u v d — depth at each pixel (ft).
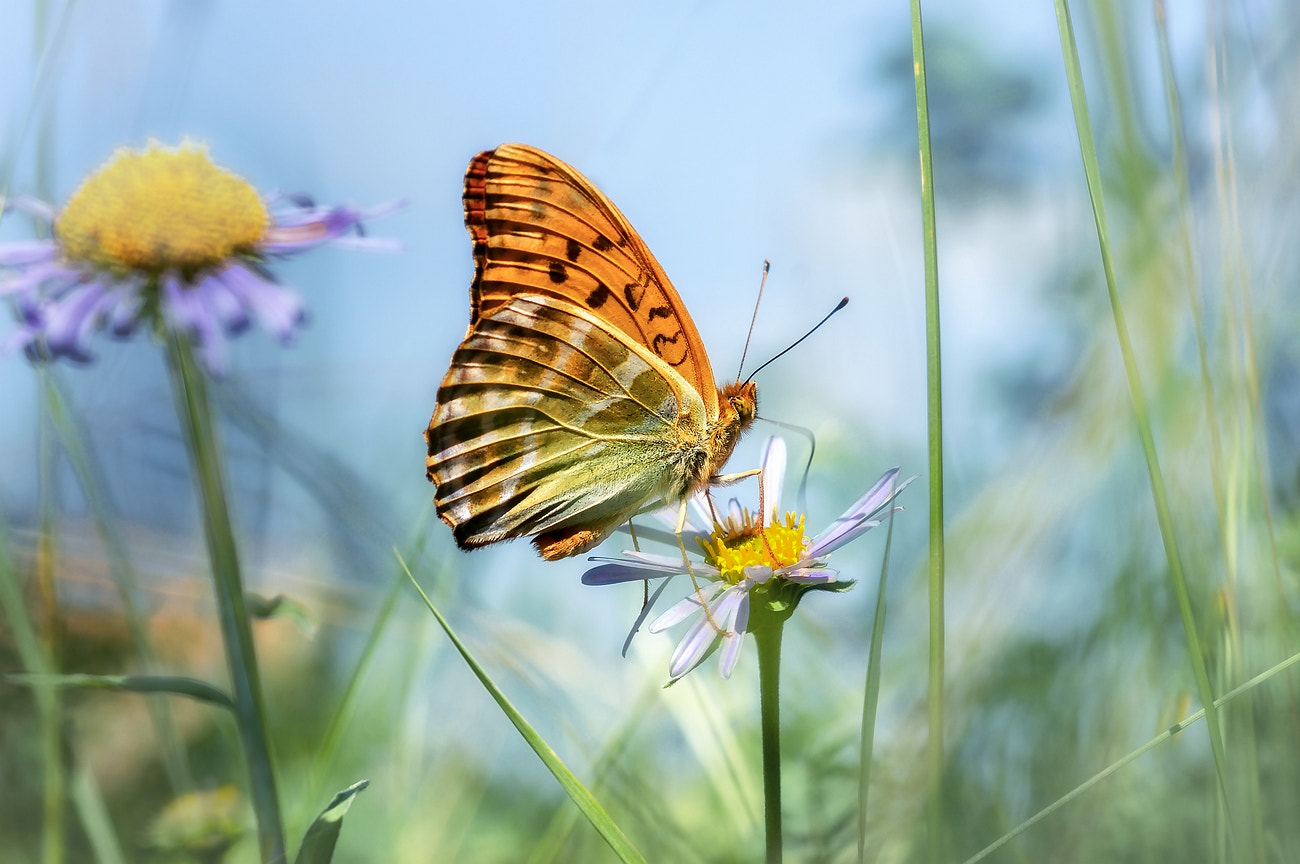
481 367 1.66
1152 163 1.60
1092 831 1.56
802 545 1.60
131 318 1.58
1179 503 1.58
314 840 1.53
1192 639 1.52
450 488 1.66
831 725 1.66
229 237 1.59
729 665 1.55
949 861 1.56
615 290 1.65
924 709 1.59
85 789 1.63
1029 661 1.59
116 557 1.64
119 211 1.59
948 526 1.63
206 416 1.57
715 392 1.66
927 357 1.52
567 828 1.62
